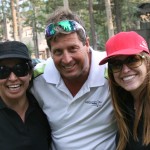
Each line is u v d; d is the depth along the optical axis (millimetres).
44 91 3361
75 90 3283
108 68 3086
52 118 3355
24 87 3146
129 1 36531
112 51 3021
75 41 3037
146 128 2857
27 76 3143
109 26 25484
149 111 2885
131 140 2938
